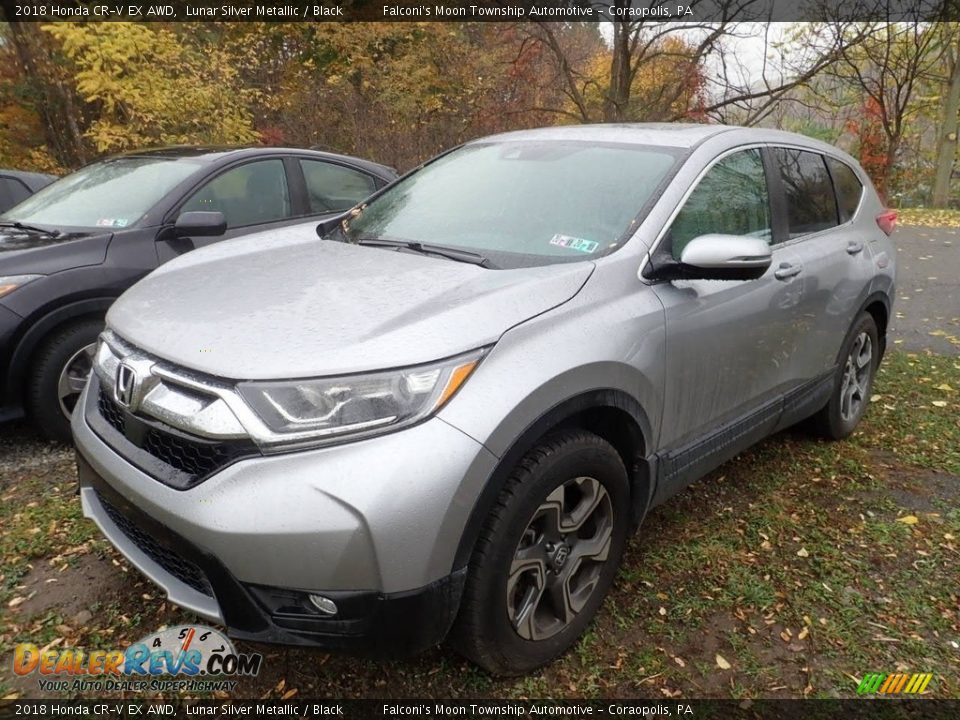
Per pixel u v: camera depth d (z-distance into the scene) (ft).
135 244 13.50
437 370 6.44
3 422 12.23
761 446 13.50
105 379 7.61
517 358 6.90
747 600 9.08
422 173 11.75
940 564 9.94
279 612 6.35
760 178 10.76
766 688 7.73
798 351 11.19
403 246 9.46
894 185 79.71
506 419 6.57
